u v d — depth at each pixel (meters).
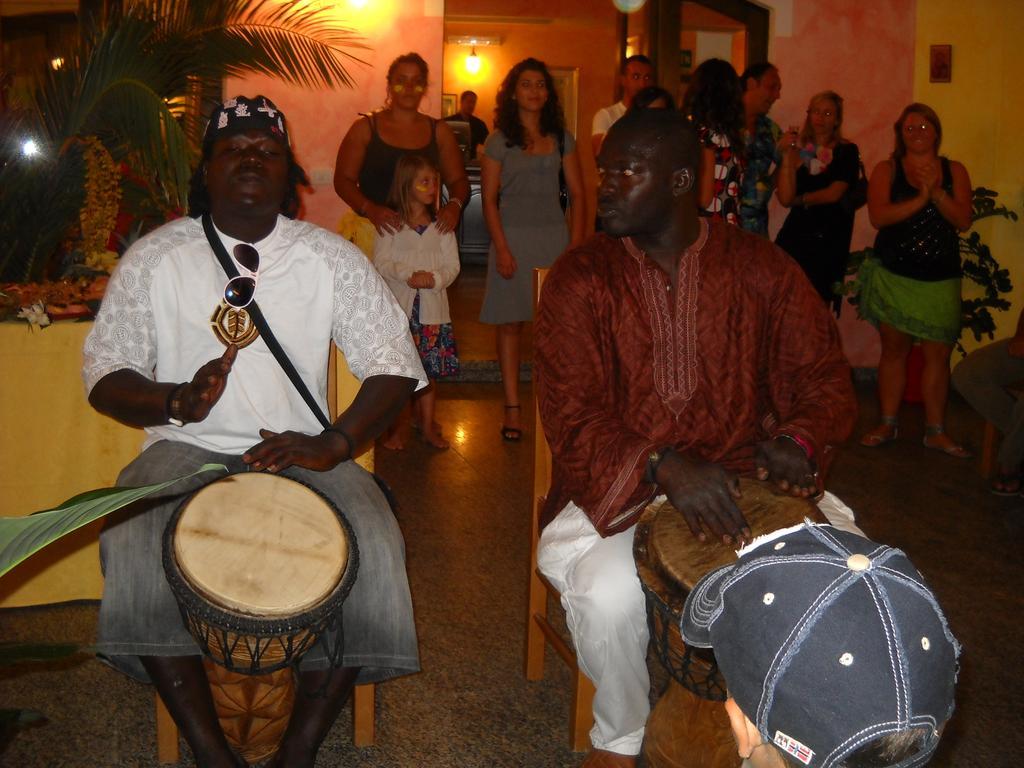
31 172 4.29
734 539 2.13
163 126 4.30
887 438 5.90
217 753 2.30
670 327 2.46
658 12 7.73
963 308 6.90
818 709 1.14
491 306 5.70
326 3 7.01
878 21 7.64
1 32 6.93
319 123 7.16
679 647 2.15
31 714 1.99
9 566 1.24
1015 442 4.83
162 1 4.60
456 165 5.66
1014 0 7.47
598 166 2.48
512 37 15.91
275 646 2.14
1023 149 7.52
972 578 3.97
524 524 4.44
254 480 2.36
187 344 2.53
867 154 7.78
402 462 5.30
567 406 2.45
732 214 5.46
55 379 3.33
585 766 2.48
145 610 2.27
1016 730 2.91
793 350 2.52
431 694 3.02
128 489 1.24
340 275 2.61
